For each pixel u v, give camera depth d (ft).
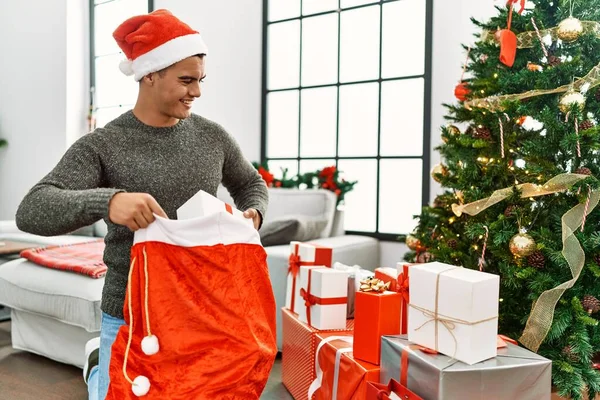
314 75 11.64
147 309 3.34
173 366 3.39
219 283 3.45
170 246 3.40
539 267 5.40
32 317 8.49
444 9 9.53
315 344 5.92
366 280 5.20
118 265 3.84
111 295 3.85
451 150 6.50
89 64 15.56
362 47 10.91
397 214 10.61
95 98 15.56
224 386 3.34
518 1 6.34
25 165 16.06
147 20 3.69
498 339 4.77
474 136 6.21
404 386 4.42
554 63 5.71
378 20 10.64
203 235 3.46
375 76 10.75
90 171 3.69
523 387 4.22
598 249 5.24
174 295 3.39
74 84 15.25
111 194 3.22
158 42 3.66
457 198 6.32
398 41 10.40
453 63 9.46
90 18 15.46
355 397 4.93
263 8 12.18
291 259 6.92
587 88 5.39
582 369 5.06
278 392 7.02
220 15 12.87
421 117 10.18
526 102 5.88
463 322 4.16
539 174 5.44
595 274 5.03
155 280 3.36
